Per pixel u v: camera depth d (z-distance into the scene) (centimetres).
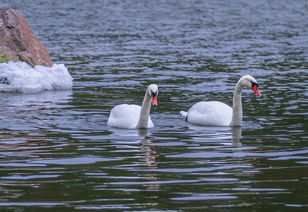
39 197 1093
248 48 3422
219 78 2519
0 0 6016
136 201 1076
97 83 2403
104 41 3653
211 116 1716
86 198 1090
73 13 5153
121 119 1675
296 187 1152
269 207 1048
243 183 1174
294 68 2755
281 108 1920
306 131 1609
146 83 2406
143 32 4091
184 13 5272
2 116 1773
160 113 1867
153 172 1245
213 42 3662
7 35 2395
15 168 1266
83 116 1805
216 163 1312
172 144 1482
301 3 6206
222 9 5631
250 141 1510
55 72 2292
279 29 4325
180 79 2494
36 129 1620
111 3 5975
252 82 1672
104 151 1409
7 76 2214
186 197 1097
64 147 1440
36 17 4828
